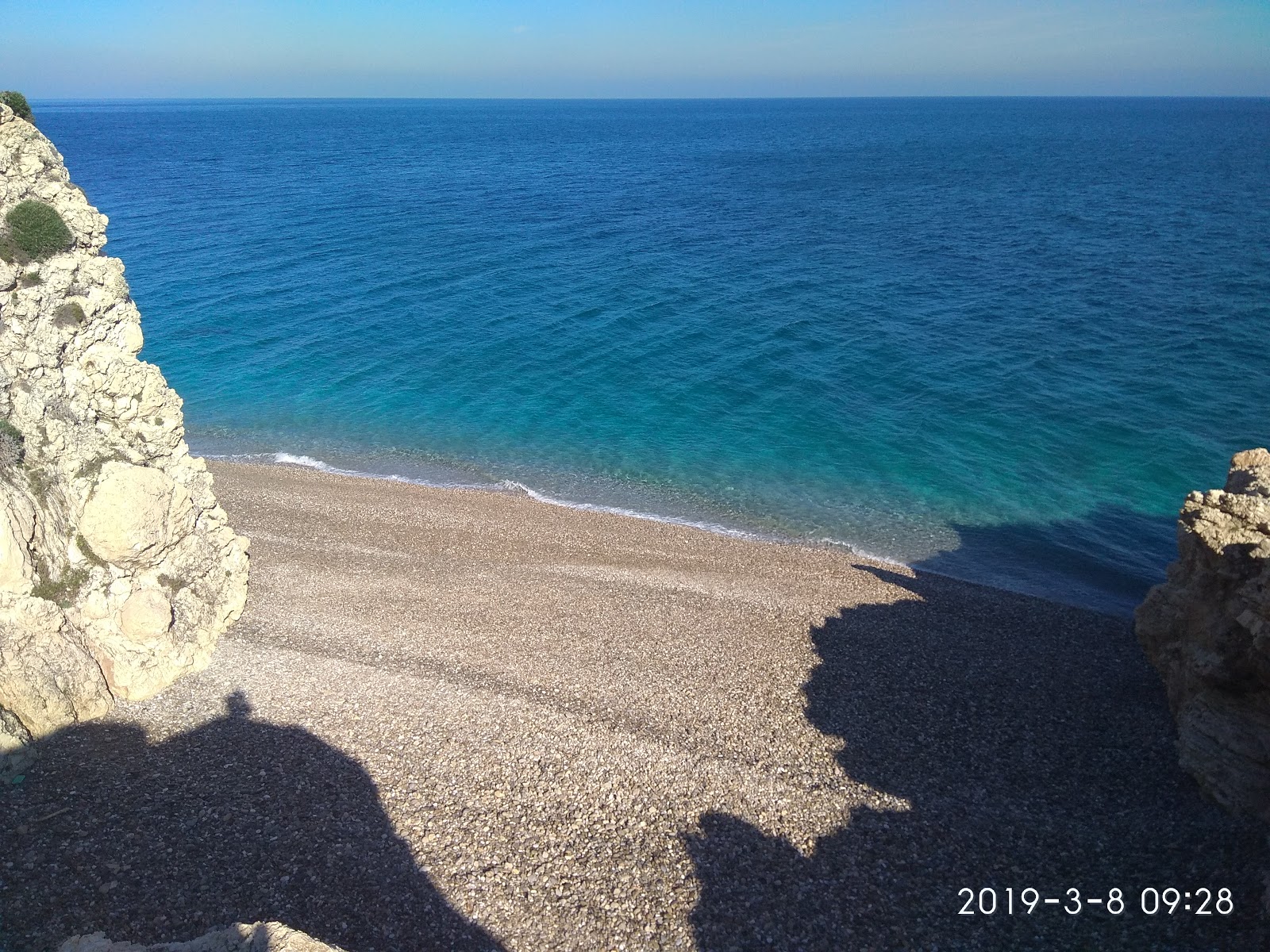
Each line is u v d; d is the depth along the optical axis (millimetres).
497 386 48781
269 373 50031
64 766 17281
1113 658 24547
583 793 17859
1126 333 54688
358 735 19266
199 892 14648
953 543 33562
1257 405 44094
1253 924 13992
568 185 127562
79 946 12195
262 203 102250
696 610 26547
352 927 14289
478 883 15383
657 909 15031
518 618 25375
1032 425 42781
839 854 16484
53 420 19312
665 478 39094
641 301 63781
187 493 22078
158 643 20250
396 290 65812
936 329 56688
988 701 22062
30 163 19297
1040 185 121938
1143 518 34938
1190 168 139125
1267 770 16703
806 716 21078
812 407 45656
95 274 20375
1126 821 17297
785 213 101250
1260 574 17016
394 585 27031
